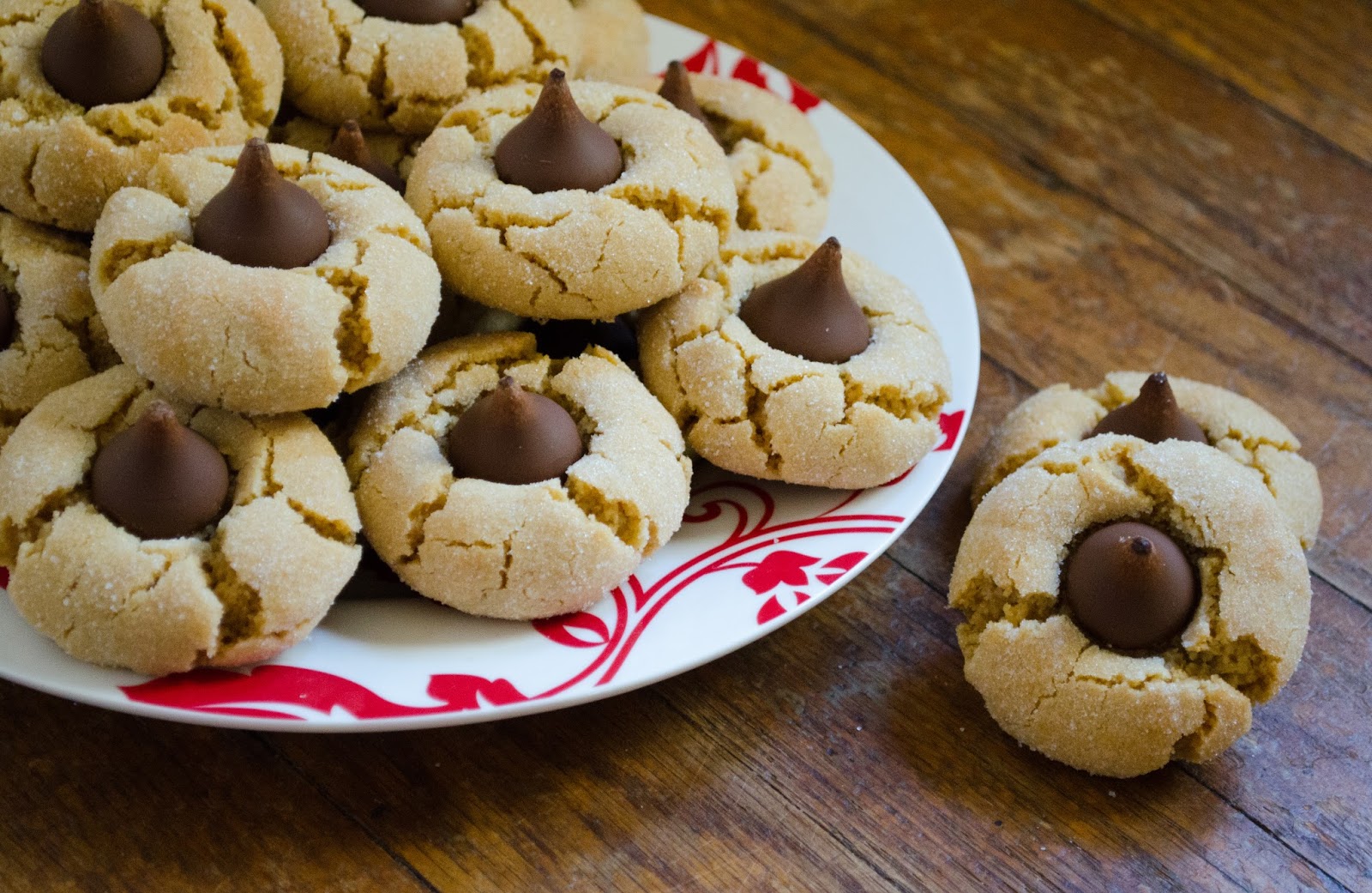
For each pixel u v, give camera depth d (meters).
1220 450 0.47
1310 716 0.45
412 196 0.45
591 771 0.43
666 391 0.45
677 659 0.42
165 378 0.42
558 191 0.44
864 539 0.44
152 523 0.41
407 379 0.44
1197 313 0.53
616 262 0.44
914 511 0.45
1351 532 0.48
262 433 0.42
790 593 0.43
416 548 0.42
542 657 0.42
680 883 0.42
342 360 0.42
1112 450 0.44
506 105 0.46
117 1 0.44
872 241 0.50
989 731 0.44
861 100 0.57
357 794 0.43
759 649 0.45
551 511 0.42
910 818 0.43
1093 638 0.43
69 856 0.41
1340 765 0.44
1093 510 0.44
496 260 0.44
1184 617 0.43
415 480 0.42
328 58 0.46
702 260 0.45
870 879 0.42
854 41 0.58
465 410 0.44
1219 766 0.44
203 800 0.42
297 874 0.42
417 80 0.46
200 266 0.42
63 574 0.41
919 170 0.55
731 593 0.43
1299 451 0.49
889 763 0.44
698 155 0.46
